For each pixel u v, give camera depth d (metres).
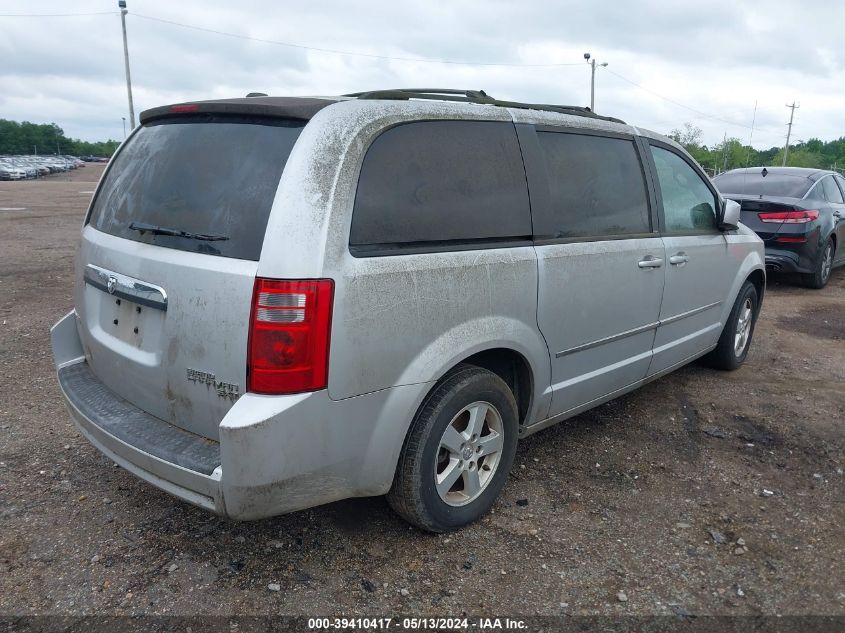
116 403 2.99
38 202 21.70
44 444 3.92
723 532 3.21
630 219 3.93
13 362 5.32
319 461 2.54
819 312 7.79
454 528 3.11
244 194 2.57
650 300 4.04
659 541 3.12
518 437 3.37
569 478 3.70
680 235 4.35
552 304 3.34
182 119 3.04
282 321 2.38
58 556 2.90
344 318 2.49
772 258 8.79
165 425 2.78
